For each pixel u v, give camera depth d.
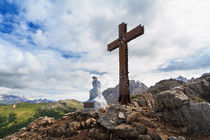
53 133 14.61
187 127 8.44
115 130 9.46
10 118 194.62
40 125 19.23
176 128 8.62
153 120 9.59
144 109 11.77
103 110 14.11
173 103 9.74
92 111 14.75
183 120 8.82
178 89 11.95
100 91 19.28
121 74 14.95
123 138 9.20
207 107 8.31
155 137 7.80
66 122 15.09
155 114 10.22
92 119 12.65
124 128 9.06
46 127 17.33
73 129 12.66
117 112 11.39
